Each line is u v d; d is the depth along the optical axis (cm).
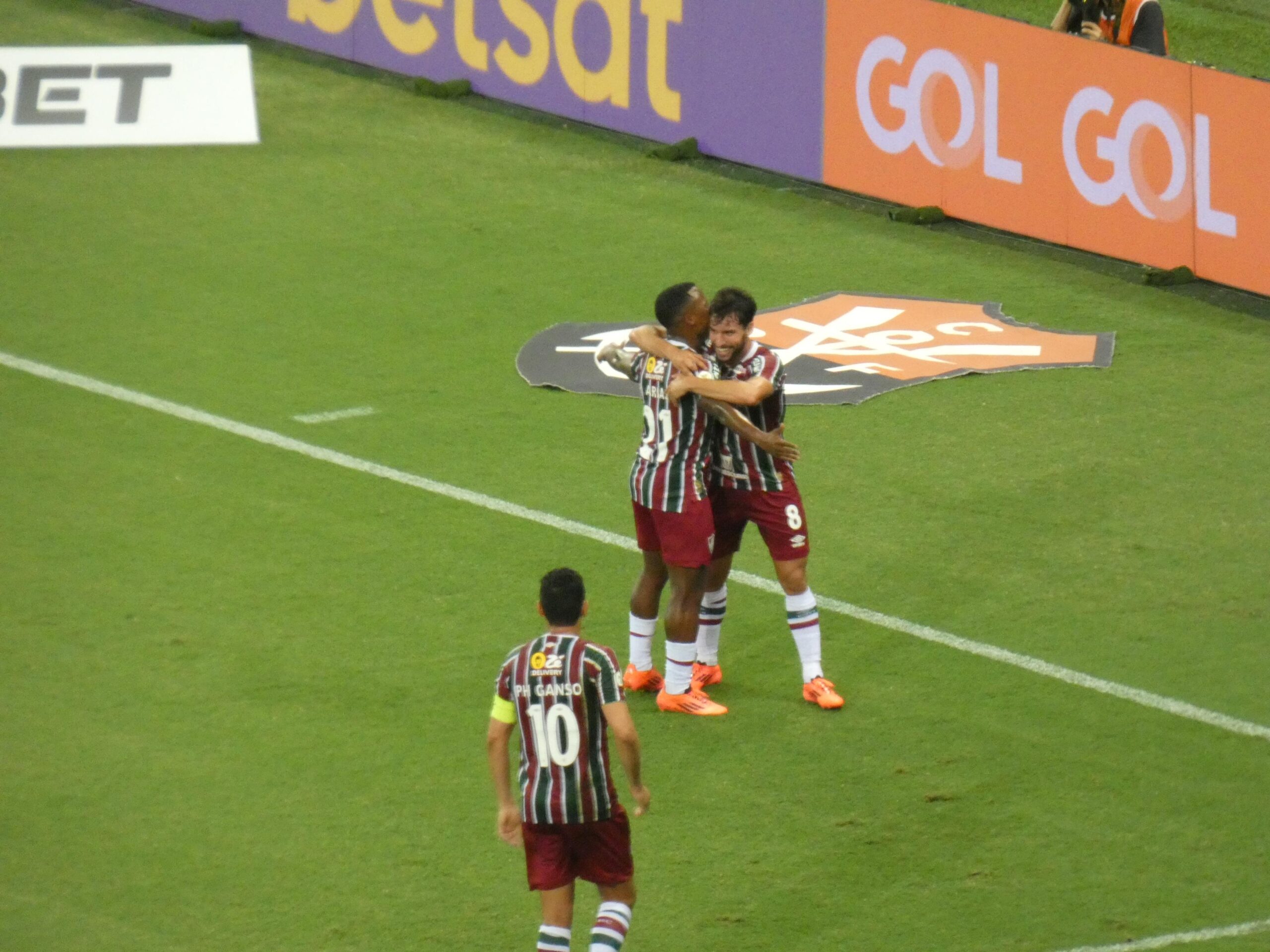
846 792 3028
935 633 3566
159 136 6862
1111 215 5681
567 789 2416
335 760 3100
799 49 6275
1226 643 3519
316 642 3494
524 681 2431
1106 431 4528
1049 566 3838
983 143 5912
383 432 4497
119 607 3612
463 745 3153
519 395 4738
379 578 3759
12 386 4716
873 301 5422
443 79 7394
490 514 4059
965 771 3086
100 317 5219
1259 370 4950
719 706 3297
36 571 3750
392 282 5550
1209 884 2770
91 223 6006
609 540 3947
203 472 4250
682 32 6562
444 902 2723
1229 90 5281
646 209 6188
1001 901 2727
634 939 2641
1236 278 5444
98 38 7656
